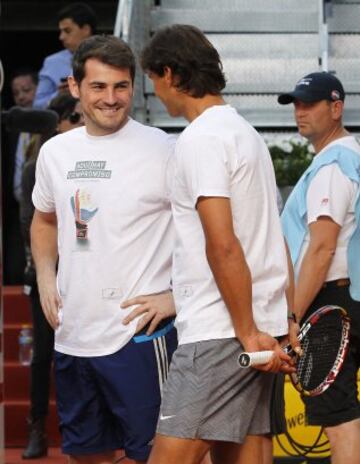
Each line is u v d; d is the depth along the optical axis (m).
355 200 15.27
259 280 11.09
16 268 25.66
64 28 25.80
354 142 15.88
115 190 12.67
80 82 12.76
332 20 26.19
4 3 34.25
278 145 24.22
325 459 17.70
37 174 13.33
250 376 11.01
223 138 10.91
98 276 12.71
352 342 15.27
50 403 21.59
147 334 12.70
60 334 13.05
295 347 11.59
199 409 10.92
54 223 13.58
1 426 13.69
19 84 28.59
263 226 11.12
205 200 10.73
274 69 25.52
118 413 12.85
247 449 11.46
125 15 23.64
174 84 11.39
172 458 11.00
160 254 12.77
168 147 12.80
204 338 10.93
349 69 25.67
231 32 25.80
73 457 13.34
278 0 26.23
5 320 23.28
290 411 17.44
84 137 12.92
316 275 15.07
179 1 26.39
